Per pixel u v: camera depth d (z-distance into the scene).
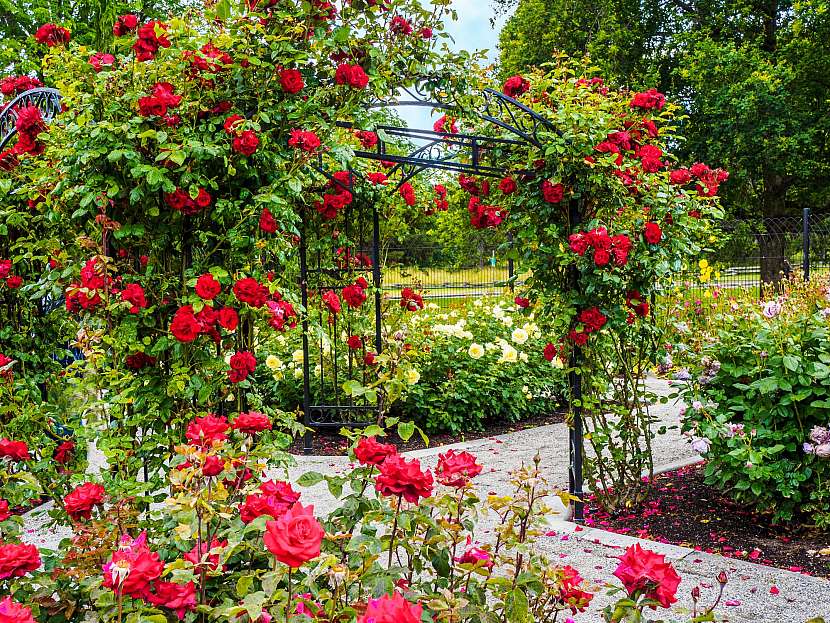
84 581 1.66
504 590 1.77
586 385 4.19
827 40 16.39
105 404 2.92
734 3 17.16
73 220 3.07
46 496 4.80
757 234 11.81
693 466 5.08
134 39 2.91
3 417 3.61
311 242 5.87
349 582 1.54
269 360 6.04
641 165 4.05
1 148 4.14
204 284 2.82
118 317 2.93
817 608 2.91
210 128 2.89
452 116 3.90
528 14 18.92
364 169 5.87
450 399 6.52
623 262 3.75
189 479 1.63
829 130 16.08
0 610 1.32
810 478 3.76
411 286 6.88
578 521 4.06
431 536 1.75
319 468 5.39
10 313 4.35
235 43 2.94
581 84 4.30
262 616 1.40
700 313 6.06
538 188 4.11
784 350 3.84
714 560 3.43
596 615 2.92
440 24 3.37
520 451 5.83
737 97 15.48
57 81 2.96
